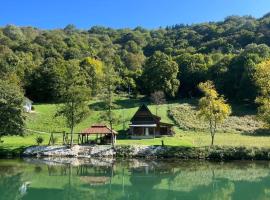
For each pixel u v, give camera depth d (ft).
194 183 153.48
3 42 640.17
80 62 498.28
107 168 190.08
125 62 650.43
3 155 233.55
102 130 254.27
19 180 155.63
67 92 241.96
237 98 411.75
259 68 230.27
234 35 654.53
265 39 595.06
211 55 542.98
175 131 312.09
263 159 216.33
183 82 479.00
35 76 436.35
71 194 132.16
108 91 264.11
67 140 263.70
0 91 225.35
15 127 225.56
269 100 225.35
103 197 128.47
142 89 469.57
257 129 313.53
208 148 223.71
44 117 339.36
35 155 235.61
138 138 291.99
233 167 193.57
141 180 159.74
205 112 237.04
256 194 132.87
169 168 190.49
